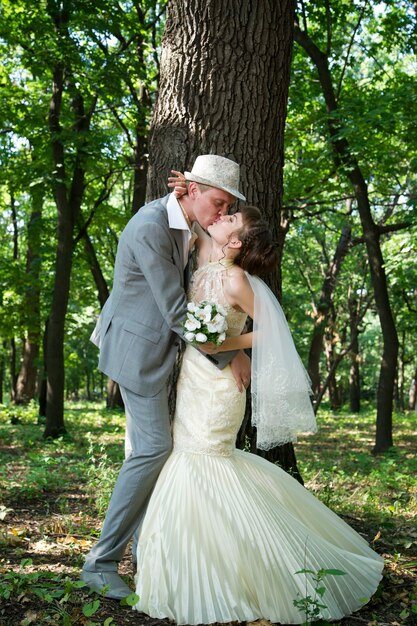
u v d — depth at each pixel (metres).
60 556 4.01
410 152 12.78
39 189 13.43
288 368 3.36
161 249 3.34
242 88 4.87
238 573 3.13
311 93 13.27
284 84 5.08
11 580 3.44
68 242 12.62
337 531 3.61
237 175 3.51
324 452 10.98
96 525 4.81
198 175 3.44
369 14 13.14
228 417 3.42
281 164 5.15
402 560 4.09
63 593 3.28
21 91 13.71
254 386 3.38
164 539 3.20
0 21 11.93
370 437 14.52
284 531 3.30
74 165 13.05
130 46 13.39
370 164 13.49
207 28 4.82
